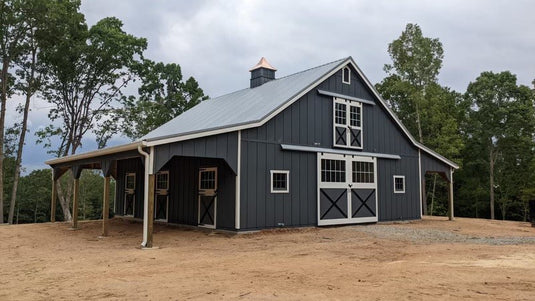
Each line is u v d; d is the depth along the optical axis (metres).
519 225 16.19
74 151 27.12
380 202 15.09
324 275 5.61
